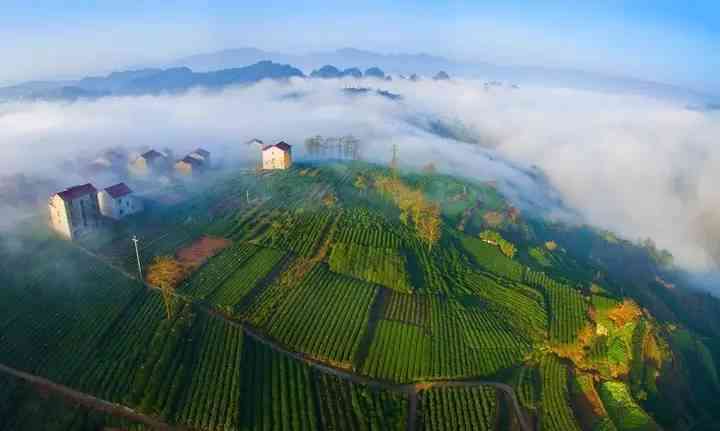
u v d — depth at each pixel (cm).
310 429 7144
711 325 16800
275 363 8406
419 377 8544
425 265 12206
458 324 10169
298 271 11219
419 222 14075
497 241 14088
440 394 8269
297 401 7612
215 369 7994
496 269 12794
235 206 14550
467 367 8956
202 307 9600
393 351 9069
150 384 7450
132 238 11969
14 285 9794
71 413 7019
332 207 14612
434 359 8994
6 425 6869
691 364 12225
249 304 9869
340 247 12138
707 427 9888
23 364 7894
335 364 8581
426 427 7556
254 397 7631
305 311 9838
